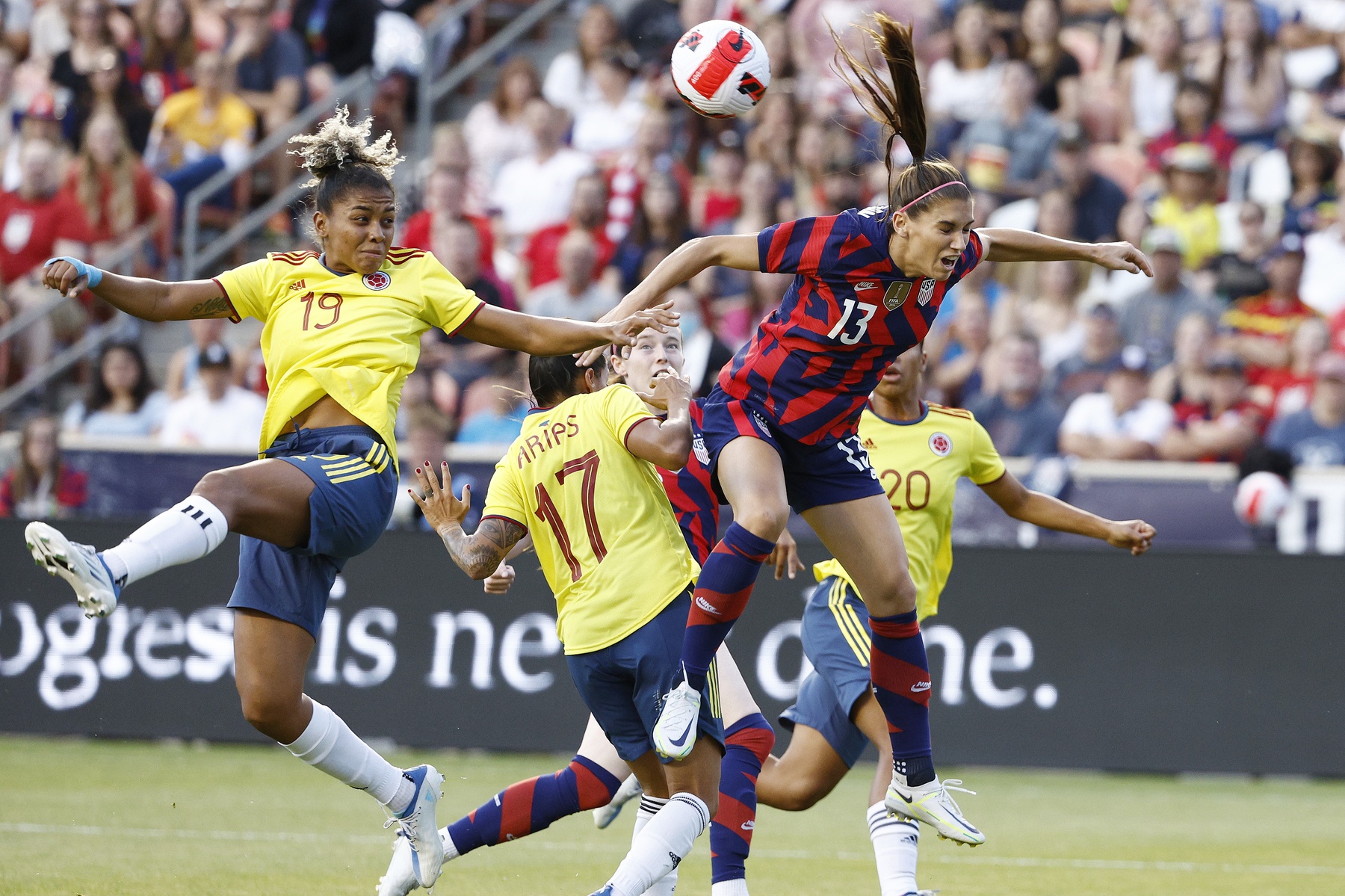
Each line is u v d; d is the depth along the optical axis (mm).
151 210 46500
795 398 15242
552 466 14875
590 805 16156
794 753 18156
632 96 48469
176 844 21266
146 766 30250
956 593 31938
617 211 45156
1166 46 45969
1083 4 47781
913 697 15812
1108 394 40188
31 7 50562
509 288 44125
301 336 14711
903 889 16188
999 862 21641
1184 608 31469
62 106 48031
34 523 12516
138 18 49500
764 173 44594
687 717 13891
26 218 45625
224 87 48719
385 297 14867
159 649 33719
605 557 14617
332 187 14695
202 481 13867
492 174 47094
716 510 16375
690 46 16875
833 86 46281
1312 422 39062
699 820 14211
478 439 39219
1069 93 45938
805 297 15180
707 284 42125
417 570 33344
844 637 17656
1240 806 28250
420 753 32906
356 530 14539
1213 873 20875
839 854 22266
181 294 14750
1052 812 27297
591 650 14602
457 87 50656
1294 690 31031
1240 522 36031
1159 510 36438
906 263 14672
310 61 49875
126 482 38438
